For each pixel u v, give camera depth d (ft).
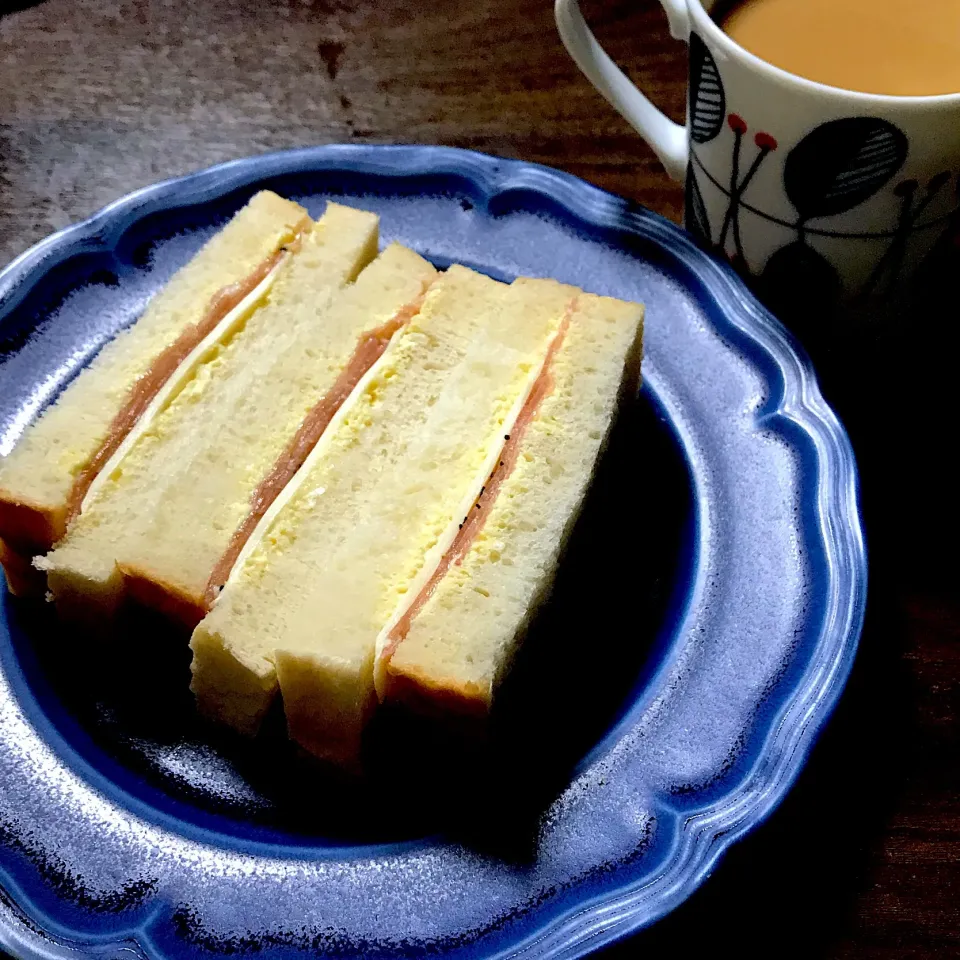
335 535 1.05
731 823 0.87
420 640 0.95
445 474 1.07
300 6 1.49
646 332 1.14
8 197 1.31
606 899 0.84
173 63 1.44
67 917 0.84
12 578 1.02
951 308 1.21
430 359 1.13
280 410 1.11
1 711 0.94
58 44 1.45
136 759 0.94
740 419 1.08
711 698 0.93
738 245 1.14
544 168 1.20
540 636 1.01
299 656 0.91
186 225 1.20
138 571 1.00
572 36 1.12
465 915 0.84
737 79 1.00
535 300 1.13
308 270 1.18
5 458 1.04
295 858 0.87
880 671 1.00
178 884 0.86
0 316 1.11
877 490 1.10
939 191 1.02
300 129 1.38
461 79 1.42
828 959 0.88
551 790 0.90
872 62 1.03
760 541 1.01
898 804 0.94
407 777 0.94
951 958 0.88
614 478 1.09
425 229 1.21
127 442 1.08
